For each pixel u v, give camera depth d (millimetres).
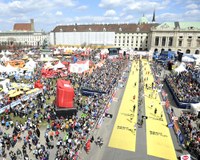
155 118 35312
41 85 44312
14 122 30828
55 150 24734
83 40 150875
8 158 22812
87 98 41281
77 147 24953
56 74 57031
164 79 60719
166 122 34000
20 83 47781
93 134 29016
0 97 37219
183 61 81875
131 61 96875
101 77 55375
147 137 29125
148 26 150625
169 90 51406
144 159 24250
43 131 28875
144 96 46188
